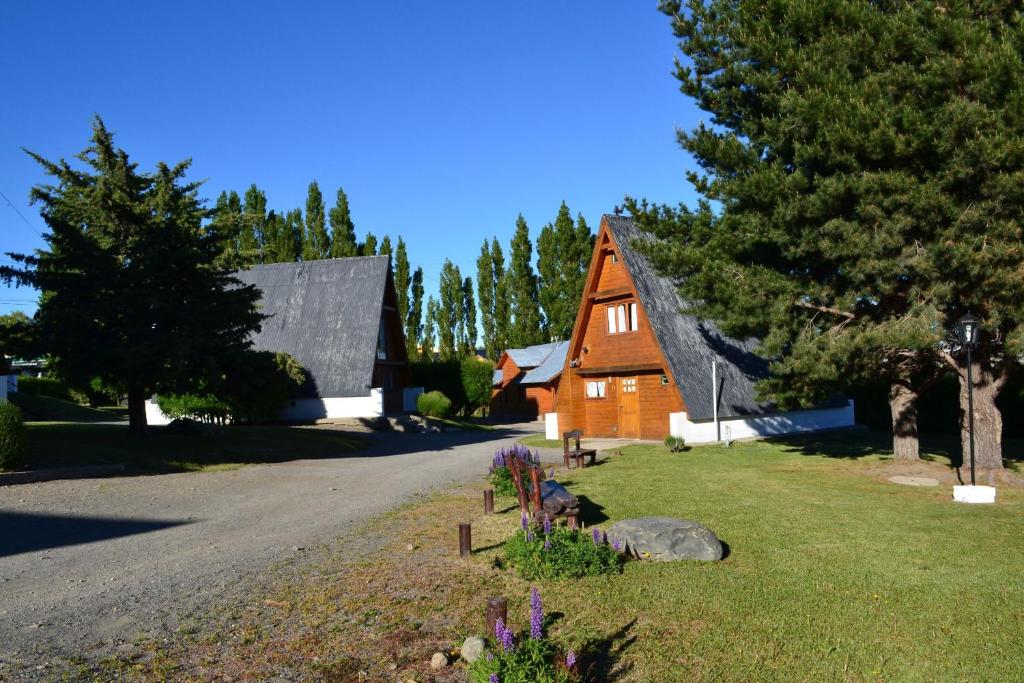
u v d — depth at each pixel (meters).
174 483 15.95
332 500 13.73
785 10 14.59
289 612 6.92
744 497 13.16
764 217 14.91
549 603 7.12
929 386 18.02
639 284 25.84
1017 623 6.55
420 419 37.75
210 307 21.19
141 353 18.64
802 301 15.86
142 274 20.00
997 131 11.88
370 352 37.25
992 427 15.54
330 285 40.91
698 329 26.39
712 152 15.83
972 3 13.72
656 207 19.20
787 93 13.96
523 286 62.78
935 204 12.53
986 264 12.16
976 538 9.77
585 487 14.52
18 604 7.16
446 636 6.29
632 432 27.14
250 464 20.25
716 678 5.50
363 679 5.45
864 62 13.97
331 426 36.16
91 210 21.12
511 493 13.49
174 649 6.00
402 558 8.91
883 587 7.59
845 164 13.65
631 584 7.73
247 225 23.61
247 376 21.92
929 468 16.61
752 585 7.68
